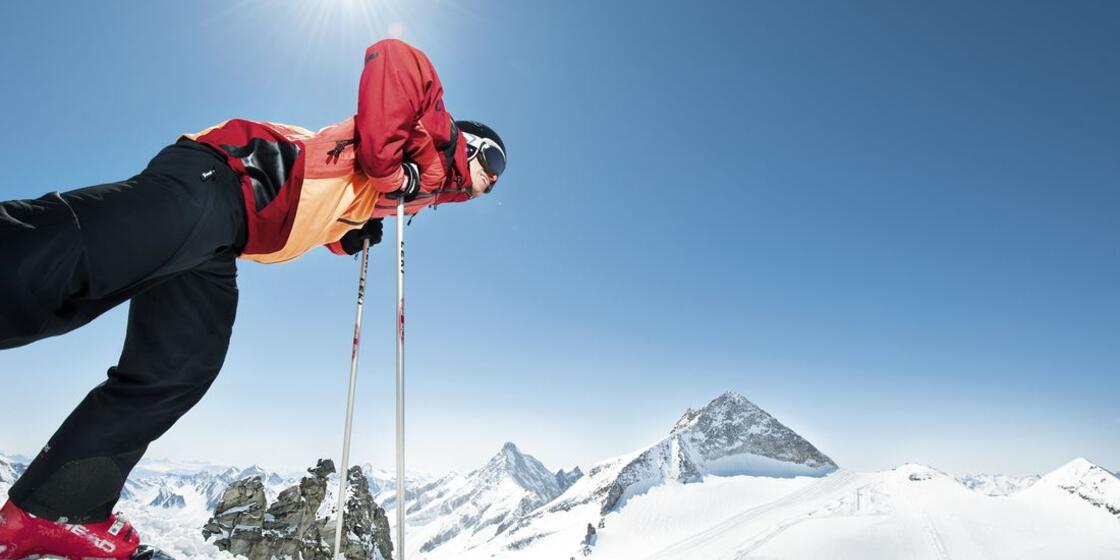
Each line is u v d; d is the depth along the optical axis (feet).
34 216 5.39
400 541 7.84
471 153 11.08
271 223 7.82
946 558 411.34
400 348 9.01
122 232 5.93
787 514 553.64
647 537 604.49
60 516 6.46
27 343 5.67
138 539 7.30
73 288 5.83
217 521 40.29
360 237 10.21
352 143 8.76
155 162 6.97
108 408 7.00
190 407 7.83
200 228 6.89
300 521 42.86
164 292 7.49
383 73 8.43
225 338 8.08
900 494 554.87
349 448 8.98
